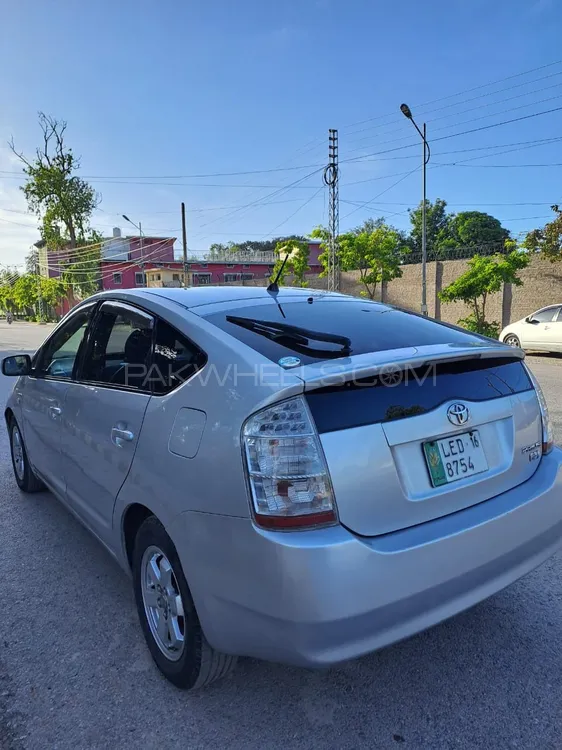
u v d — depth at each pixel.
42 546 3.69
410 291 25.53
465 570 2.05
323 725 2.15
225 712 2.22
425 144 20.23
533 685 2.35
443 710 2.22
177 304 2.66
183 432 2.12
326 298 3.12
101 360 3.01
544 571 3.28
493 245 39.06
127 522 2.60
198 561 2.01
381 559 1.83
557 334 14.45
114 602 3.02
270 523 1.81
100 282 55.44
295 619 1.76
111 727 2.15
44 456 3.76
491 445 2.30
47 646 2.65
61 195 51.75
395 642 1.87
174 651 2.32
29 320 64.69
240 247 89.06
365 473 1.88
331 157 25.28
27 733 2.12
